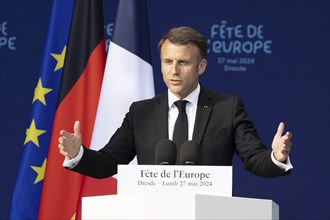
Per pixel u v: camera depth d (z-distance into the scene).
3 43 16.53
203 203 5.58
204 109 8.64
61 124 12.37
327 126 15.68
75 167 7.82
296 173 15.65
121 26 12.70
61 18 13.12
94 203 6.04
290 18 15.94
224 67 16.02
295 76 15.84
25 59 16.45
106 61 12.79
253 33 16.02
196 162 7.08
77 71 12.65
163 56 8.27
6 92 16.44
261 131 15.85
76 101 12.50
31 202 12.49
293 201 15.61
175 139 8.47
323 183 15.61
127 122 8.91
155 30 16.36
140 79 12.52
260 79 15.91
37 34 16.48
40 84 12.87
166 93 8.84
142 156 8.57
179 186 6.43
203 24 16.19
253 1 16.03
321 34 15.86
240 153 8.34
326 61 15.80
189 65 8.19
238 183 15.71
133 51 12.59
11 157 16.33
